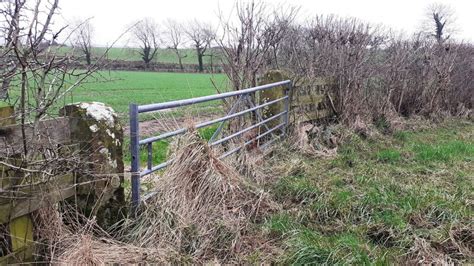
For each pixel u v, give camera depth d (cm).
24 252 253
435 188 478
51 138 269
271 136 644
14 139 245
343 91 783
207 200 372
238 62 636
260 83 662
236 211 383
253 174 488
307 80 716
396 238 357
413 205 416
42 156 263
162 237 324
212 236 341
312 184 475
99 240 306
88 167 302
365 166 570
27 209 250
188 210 354
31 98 263
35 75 251
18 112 245
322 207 413
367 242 351
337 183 494
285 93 666
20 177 242
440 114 1016
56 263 267
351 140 698
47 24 251
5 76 241
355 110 786
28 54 245
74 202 302
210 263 315
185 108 609
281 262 318
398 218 384
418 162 607
